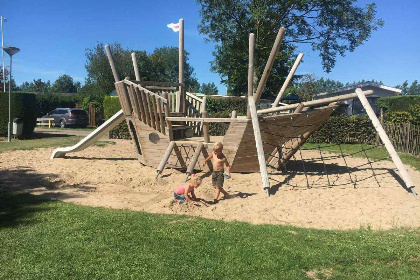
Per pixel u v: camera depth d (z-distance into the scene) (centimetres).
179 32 1177
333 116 1895
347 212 652
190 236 507
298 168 1103
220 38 3431
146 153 1066
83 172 984
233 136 923
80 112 3228
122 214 611
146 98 1027
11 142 1727
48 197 723
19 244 466
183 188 688
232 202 705
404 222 599
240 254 446
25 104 1973
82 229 527
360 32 3319
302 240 501
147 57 6362
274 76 3338
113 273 391
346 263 432
